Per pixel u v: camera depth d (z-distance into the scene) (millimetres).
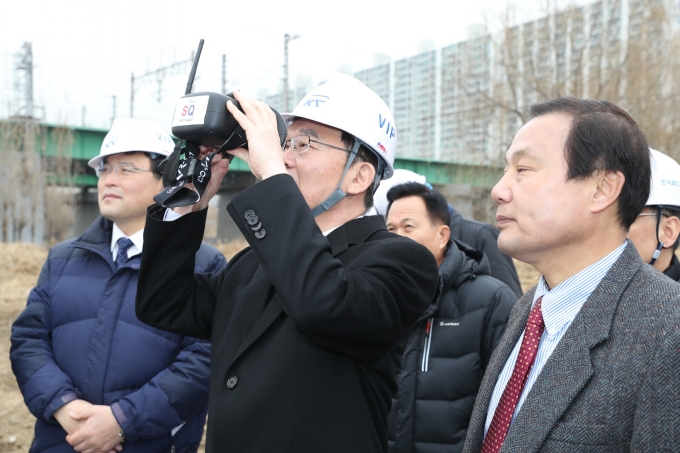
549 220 1294
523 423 1197
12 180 21172
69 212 23391
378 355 1537
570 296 1305
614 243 1311
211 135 1551
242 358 1565
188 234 1760
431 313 2633
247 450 1476
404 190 2859
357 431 1497
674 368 1043
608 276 1248
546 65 18719
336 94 1696
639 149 1293
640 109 16984
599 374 1146
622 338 1147
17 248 14484
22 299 10336
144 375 2434
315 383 1487
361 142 1685
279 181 1467
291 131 1741
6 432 4930
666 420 1033
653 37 17672
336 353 1525
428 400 2588
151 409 2303
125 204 2596
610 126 1282
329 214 1716
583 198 1280
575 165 1275
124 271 2537
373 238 1686
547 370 1214
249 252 1863
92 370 2418
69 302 2525
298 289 1368
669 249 2211
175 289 1775
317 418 1470
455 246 2805
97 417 2277
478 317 2611
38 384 2410
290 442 1455
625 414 1096
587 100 1364
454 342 2611
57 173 22250
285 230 1421
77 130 22688
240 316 1653
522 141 1360
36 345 2564
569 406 1155
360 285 1435
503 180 1398
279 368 1499
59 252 2717
